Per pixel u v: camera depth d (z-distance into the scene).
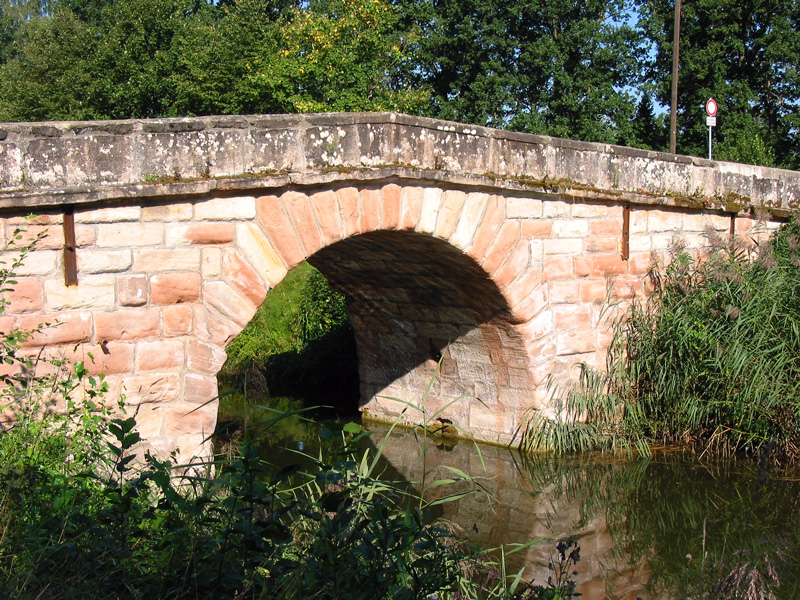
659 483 7.95
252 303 6.45
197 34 21.00
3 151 5.32
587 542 6.71
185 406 6.15
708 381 8.82
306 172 6.53
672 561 6.21
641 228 9.48
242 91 17.77
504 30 22.94
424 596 3.46
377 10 17.52
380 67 18.38
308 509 3.55
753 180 10.47
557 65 22.50
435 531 3.84
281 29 18.47
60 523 3.57
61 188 5.52
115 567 3.35
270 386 12.63
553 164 8.46
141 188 5.78
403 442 10.00
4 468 3.94
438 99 23.78
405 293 9.55
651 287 9.63
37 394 5.30
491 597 4.89
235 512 3.40
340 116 6.73
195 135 6.04
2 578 3.25
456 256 8.06
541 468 8.63
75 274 5.65
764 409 8.32
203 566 3.31
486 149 7.82
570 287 8.95
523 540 6.79
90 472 4.49
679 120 23.03
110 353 5.82
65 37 22.45
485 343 9.27
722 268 9.16
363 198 7.02
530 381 8.99
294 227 6.61
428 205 7.51
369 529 3.51
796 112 22.52
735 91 21.62
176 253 6.07
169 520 3.42
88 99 21.03
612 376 9.30
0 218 5.36
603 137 22.31
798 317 8.57
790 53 21.47
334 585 3.22
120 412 5.86
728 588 4.41
